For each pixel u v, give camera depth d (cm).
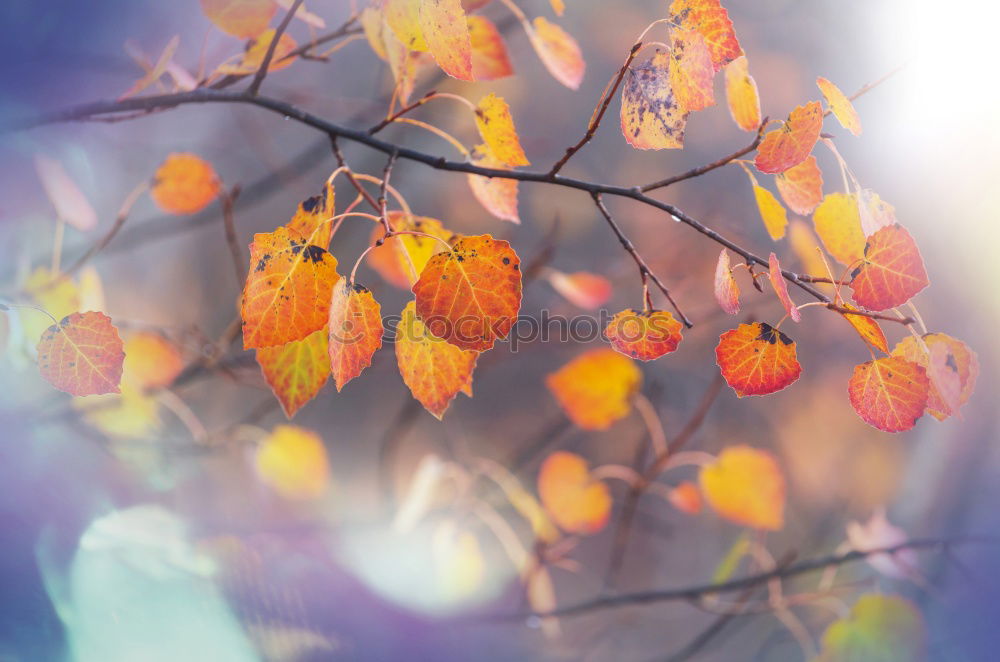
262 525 203
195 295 347
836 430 342
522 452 223
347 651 187
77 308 147
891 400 124
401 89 129
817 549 278
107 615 160
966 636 214
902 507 274
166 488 211
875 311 124
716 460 176
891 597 159
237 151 285
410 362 124
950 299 255
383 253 144
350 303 122
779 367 124
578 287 180
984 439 258
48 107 157
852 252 130
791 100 377
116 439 184
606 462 333
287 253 121
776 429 349
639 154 366
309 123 129
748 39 375
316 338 125
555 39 138
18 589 156
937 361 124
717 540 349
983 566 235
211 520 204
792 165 125
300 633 183
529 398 389
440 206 323
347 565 206
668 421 345
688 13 125
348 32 136
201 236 357
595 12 366
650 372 351
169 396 194
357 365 122
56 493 175
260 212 367
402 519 180
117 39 189
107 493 191
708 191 340
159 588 170
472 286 122
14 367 147
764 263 124
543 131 370
